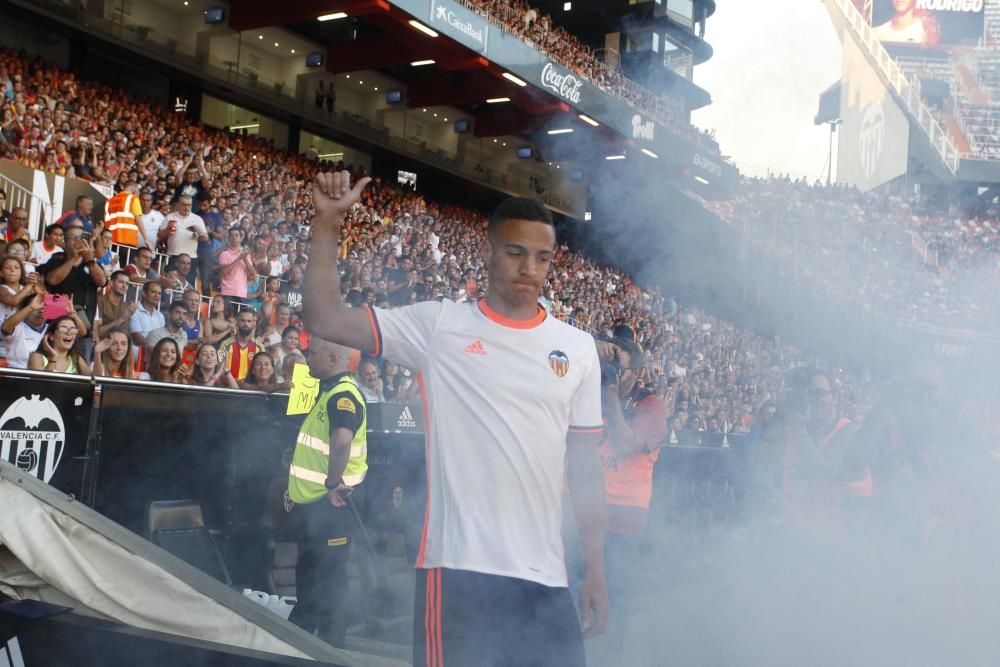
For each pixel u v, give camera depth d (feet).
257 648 7.09
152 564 7.43
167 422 14.80
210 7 61.31
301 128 71.26
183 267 29.89
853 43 126.62
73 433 13.38
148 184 40.57
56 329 20.72
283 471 16.63
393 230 56.03
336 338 6.82
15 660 6.98
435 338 6.82
